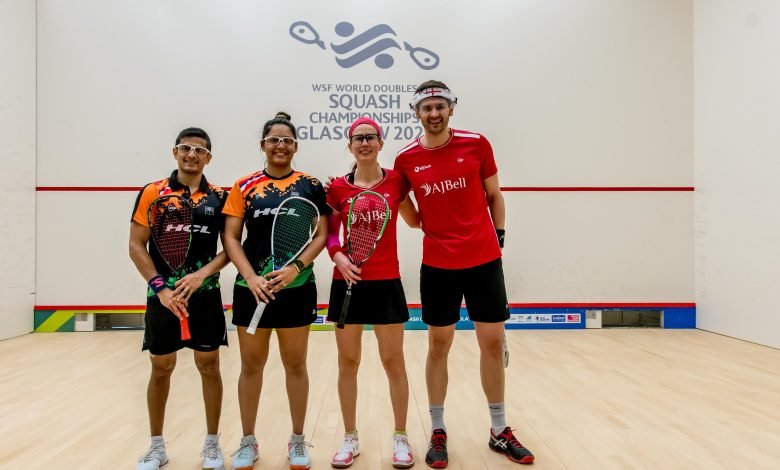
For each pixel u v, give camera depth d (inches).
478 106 183.0
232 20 179.0
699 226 179.9
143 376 120.0
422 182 73.8
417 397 103.4
